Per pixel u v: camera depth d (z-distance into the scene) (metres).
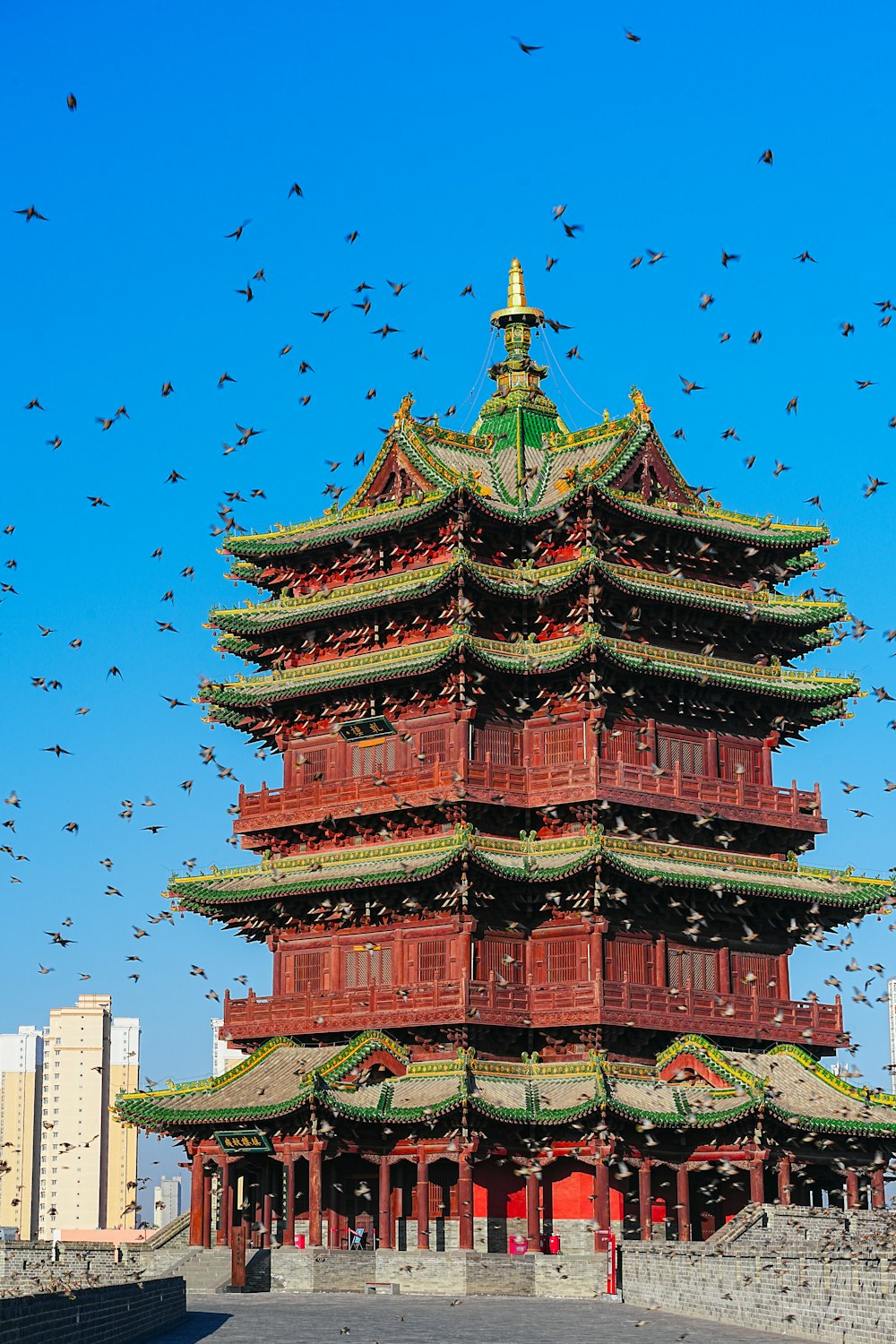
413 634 134.50
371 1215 121.50
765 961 133.88
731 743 136.50
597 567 127.69
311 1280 113.25
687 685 132.62
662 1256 100.50
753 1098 115.44
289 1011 130.50
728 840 130.62
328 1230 118.62
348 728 133.75
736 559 138.88
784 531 139.88
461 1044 122.75
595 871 123.31
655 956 128.00
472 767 127.50
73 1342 68.38
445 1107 114.38
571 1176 118.06
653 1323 90.12
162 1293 86.50
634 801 127.38
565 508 131.12
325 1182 118.75
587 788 125.94
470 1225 114.50
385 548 136.50
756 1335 82.81
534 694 131.38
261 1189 125.00
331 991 129.88
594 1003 122.12
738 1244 104.75
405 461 137.00
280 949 134.38
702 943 130.75
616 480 133.62
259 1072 124.25
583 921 125.69
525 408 145.12
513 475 140.25
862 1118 118.12
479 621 132.12
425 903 127.19
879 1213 104.94
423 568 133.75
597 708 128.62
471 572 128.50
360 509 138.50
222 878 136.50
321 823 132.88
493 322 149.75
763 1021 129.38
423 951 127.38
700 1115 116.38
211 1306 100.69
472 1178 116.25
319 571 140.38
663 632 134.50
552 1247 115.25
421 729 131.62
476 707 129.88
